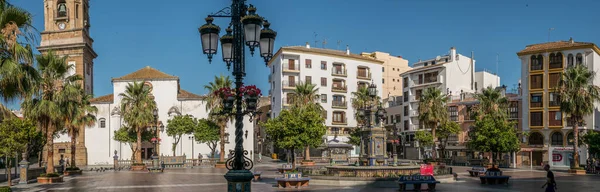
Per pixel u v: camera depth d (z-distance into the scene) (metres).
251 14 12.28
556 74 62.44
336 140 71.12
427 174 27.45
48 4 68.62
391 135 81.75
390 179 28.00
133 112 51.78
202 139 62.50
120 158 69.00
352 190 24.98
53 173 33.53
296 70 80.31
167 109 70.06
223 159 57.09
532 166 61.44
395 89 108.00
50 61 34.03
